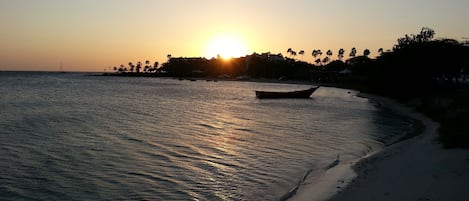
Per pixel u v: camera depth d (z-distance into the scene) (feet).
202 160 74.64
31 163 70.49
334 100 262.67
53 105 191.93
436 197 47.73
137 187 57.67
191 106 204.33
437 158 69.05
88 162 71.72
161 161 73.26
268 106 211.41
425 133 107.96
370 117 158.71
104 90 346.54
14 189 56.18
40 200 52.24
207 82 644.27
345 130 119.44
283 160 75.61
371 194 50.72
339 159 76.64
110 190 56.24
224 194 55.11
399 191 51.16
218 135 106.32
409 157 72.08
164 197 53.78
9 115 146.20
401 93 248.32
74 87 391.24
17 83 460.55
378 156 74.84
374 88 301.22
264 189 57.16
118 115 154.81
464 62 256.32
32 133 104.17
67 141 92.68
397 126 129.80
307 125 130.82
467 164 62.34
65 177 62.08
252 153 81.97
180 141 95.04
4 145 86.84
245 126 126.82
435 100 186.19
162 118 146.72
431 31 270.05
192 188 57.47
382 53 284.41
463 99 162.20
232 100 254.27
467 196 47.44
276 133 111.65
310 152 83.92
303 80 630.74
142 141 94.12
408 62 236.22
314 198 51.37
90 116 148.77
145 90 361.10
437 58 232.94
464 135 86.38
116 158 75.05
